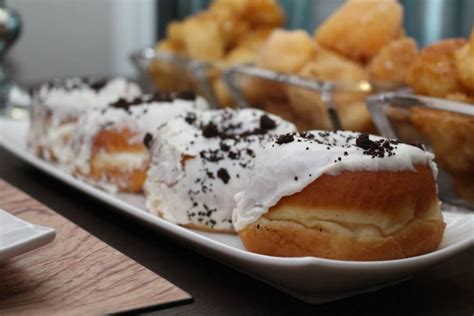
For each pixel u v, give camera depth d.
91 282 0.32
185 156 0.40
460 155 0.40
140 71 0.66
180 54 0.63
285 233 0.33
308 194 0.33
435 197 0.34
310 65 0.49
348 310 0.32
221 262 0.35
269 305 0.32
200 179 0.39
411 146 0.34
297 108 0.48
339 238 0.32
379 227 0.32
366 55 0.49
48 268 0.33
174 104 0.46
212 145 0.40
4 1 0.69
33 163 0.49
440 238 0.34
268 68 0.51
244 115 0.43
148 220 0.38
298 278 0.31
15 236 0.32
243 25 0.62
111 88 0.53
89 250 0.34
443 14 0.82
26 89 0.81
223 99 0.57
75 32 1.08
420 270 0.33
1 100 0.70
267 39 0.57
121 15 1.10
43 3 1.05
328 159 0.33
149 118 0.45
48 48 1.06
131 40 1.12
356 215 0.32
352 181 0.32
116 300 0.30
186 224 0.39
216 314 0.31
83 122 0.47
